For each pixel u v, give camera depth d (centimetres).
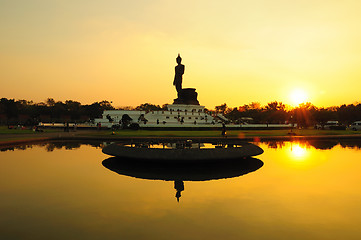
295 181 1326
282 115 11131
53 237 694
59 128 6875
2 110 11531
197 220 814
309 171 1577
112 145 1936
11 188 1170
